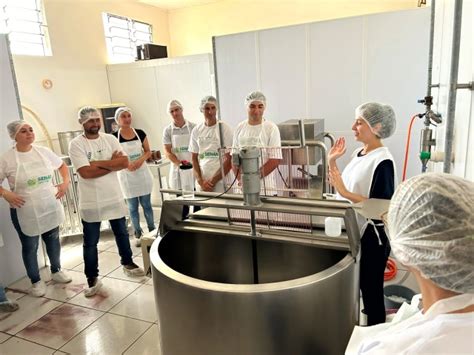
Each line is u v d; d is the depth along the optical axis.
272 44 3.28
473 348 0.54
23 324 2.28
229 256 1.55
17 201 2.47
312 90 3.22
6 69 2.74
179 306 1.12
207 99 2.77
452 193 0.63
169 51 5.80
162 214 1.46
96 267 2.66
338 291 1.09
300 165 1.48
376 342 0.67
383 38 2.89
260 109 2.48
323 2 4.82
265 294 1.00
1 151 2.72
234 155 1.29
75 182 3.53
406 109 2.94
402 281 2.20
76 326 2.23
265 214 1.40
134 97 4.69
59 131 4.09
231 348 1.07
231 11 5.34
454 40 1.20
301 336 1.05
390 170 1.56
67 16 4.14
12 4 3.61
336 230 1.28
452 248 0.60
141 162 3.32
